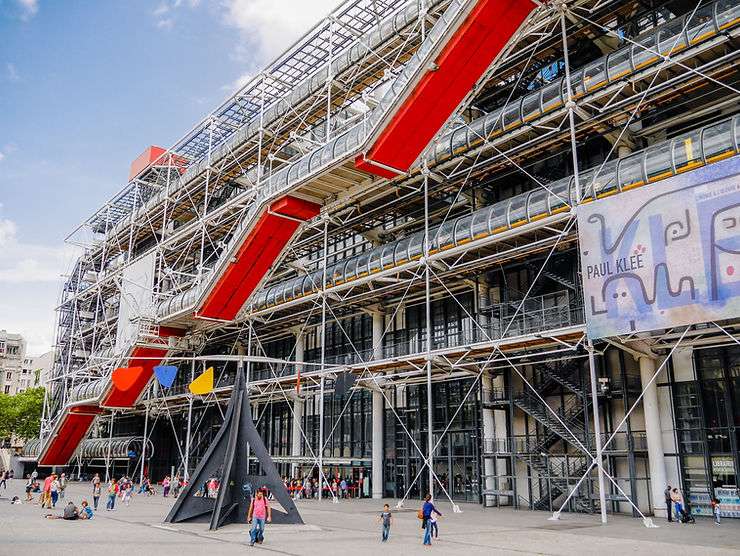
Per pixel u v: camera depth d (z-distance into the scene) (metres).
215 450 20.61
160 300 44.31
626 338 20.09
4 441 89.69
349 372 30.19
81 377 52.00
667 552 13.23
